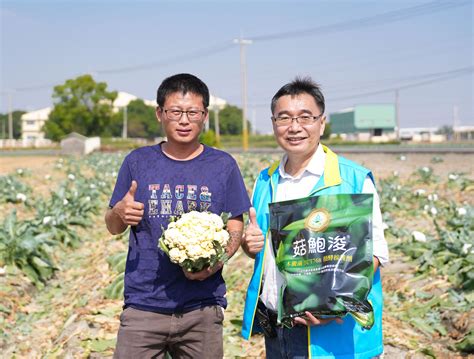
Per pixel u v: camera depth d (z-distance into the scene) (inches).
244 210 144.9
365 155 1413.6
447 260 321.1
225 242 135.4
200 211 142.5
